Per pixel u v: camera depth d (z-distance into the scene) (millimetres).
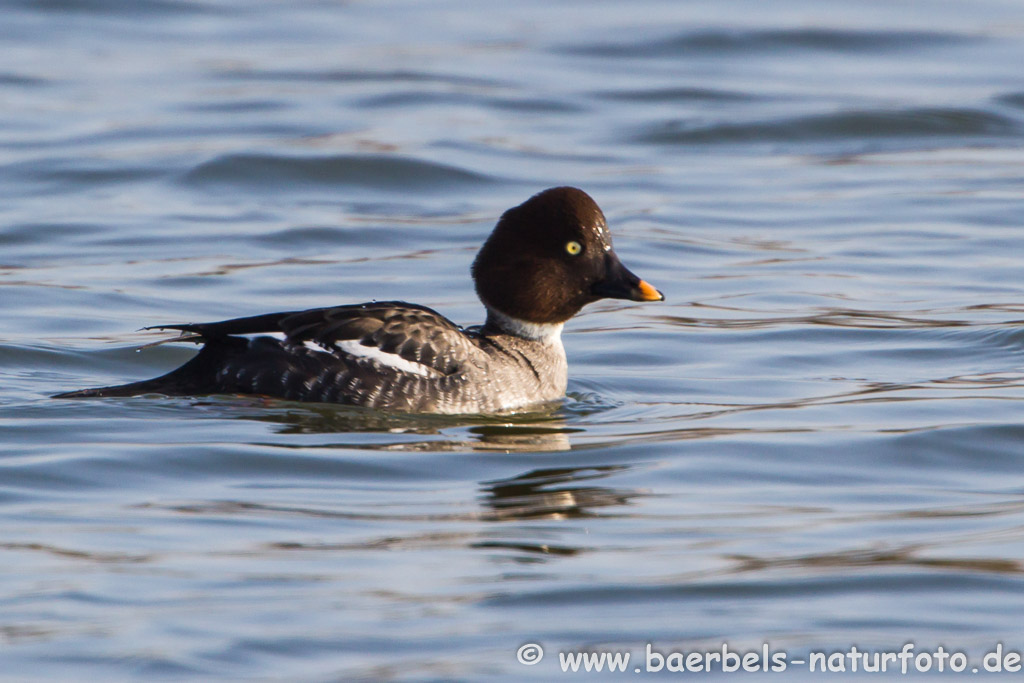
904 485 11133
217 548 9461
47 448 11547
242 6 37844
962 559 9320
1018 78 30125
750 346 15773
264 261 19125
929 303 17328
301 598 8609
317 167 23703
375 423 12578
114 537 9633
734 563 9289
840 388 14156
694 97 28953
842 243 20172
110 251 19453
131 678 7559
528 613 8484
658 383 14484
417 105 28281
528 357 13711
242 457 11414
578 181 23547
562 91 29516
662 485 11078
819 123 26922
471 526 10016
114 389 12828
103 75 30188
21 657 7754
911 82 29906
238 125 26422
